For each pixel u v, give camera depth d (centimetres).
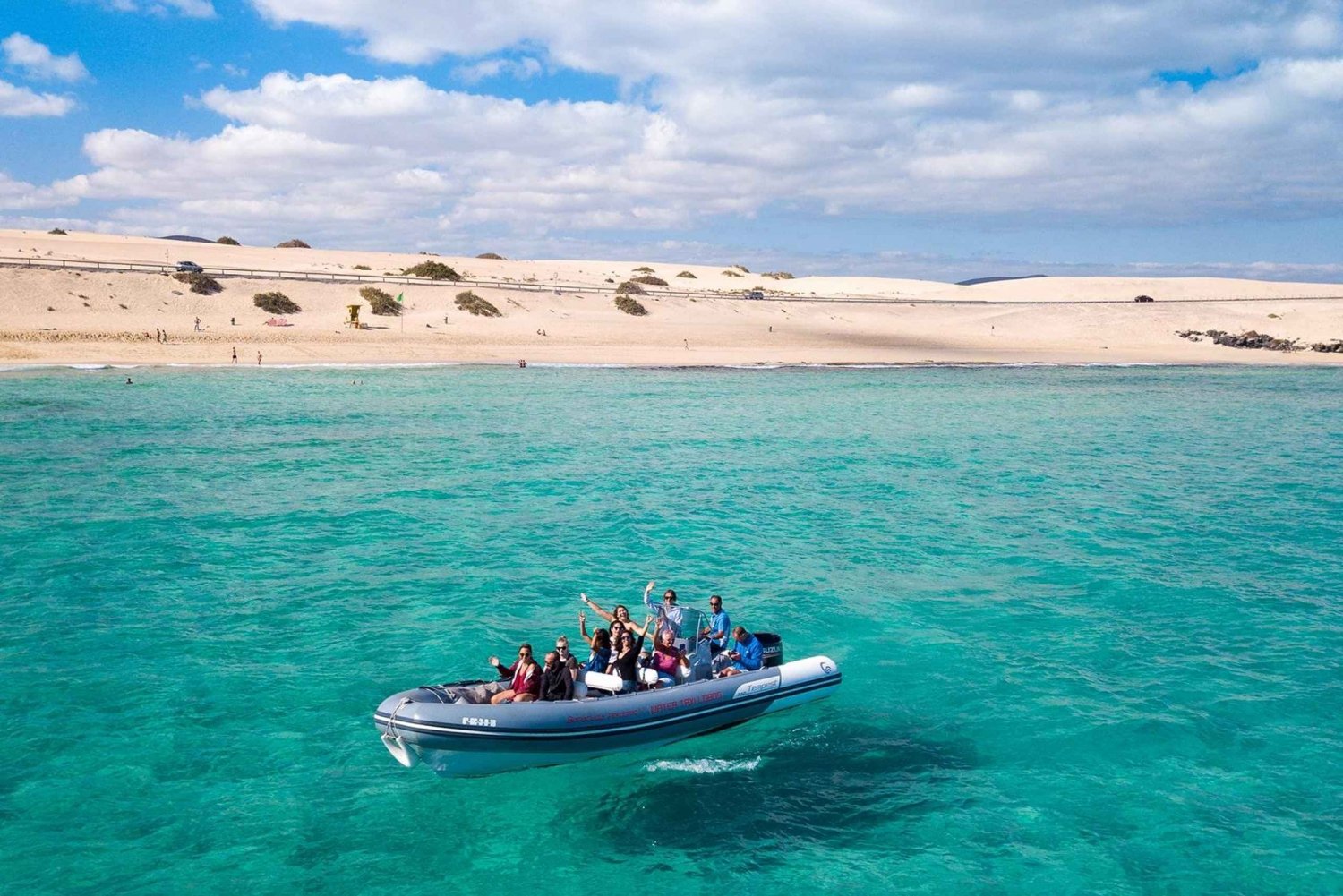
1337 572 2305
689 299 11688
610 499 3016
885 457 3894
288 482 3144
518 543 2469
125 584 2077
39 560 2222
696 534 2594
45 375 5897
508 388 6088
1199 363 9356
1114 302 13675
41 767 1290
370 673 1630
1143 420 5206
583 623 1427
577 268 16638
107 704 1490
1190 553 2464
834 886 1077
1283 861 1125
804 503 3002
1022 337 11044
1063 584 2202
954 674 1681
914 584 2194
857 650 1792
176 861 1092
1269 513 2934
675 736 1380
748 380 6938
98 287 8344
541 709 1255
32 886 1034
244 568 2208
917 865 1120
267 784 1271
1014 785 1308
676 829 1198
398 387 5981
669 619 1469
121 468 3291
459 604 1989
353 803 1235
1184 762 1369
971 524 2761
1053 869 1109
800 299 12706
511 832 1183
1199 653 1784
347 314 8962
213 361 6794
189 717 1452
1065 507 3000
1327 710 1535
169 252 12675
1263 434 4700
